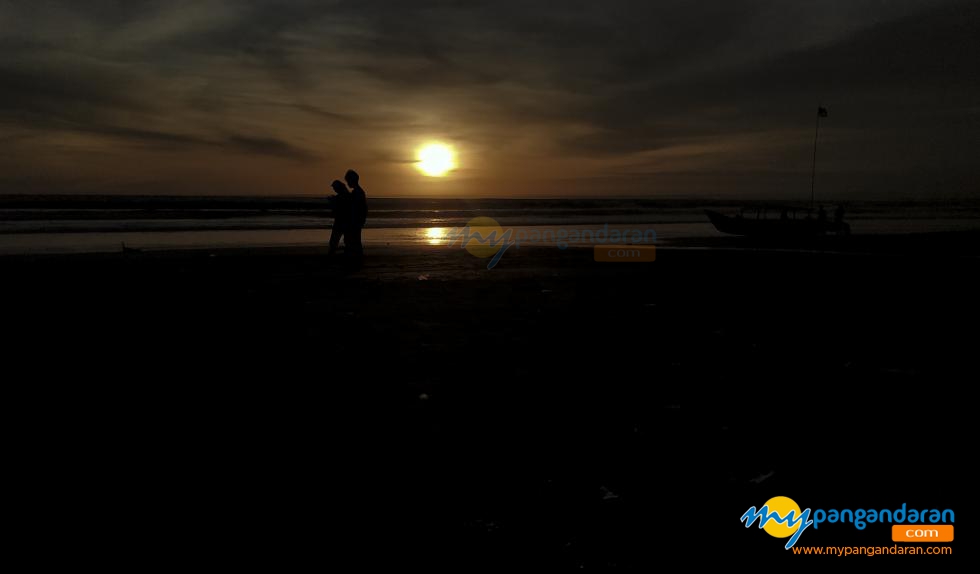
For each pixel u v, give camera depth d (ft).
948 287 40.86
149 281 38.47
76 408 16.81
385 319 28.76
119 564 9.82
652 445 14.90
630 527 11.34
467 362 21.95
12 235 72.28
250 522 11.25
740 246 71.00
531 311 31.48
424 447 14.70
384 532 11.03
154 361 21.50
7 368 20.35
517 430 15.80
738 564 10.27
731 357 22.98
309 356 22.38
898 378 20.27
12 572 9.48
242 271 43.39
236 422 16.06
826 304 34.45
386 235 84.89
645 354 23.34
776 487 12.80
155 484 12.58
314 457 14.03
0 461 13.44
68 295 33.47
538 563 10.19
